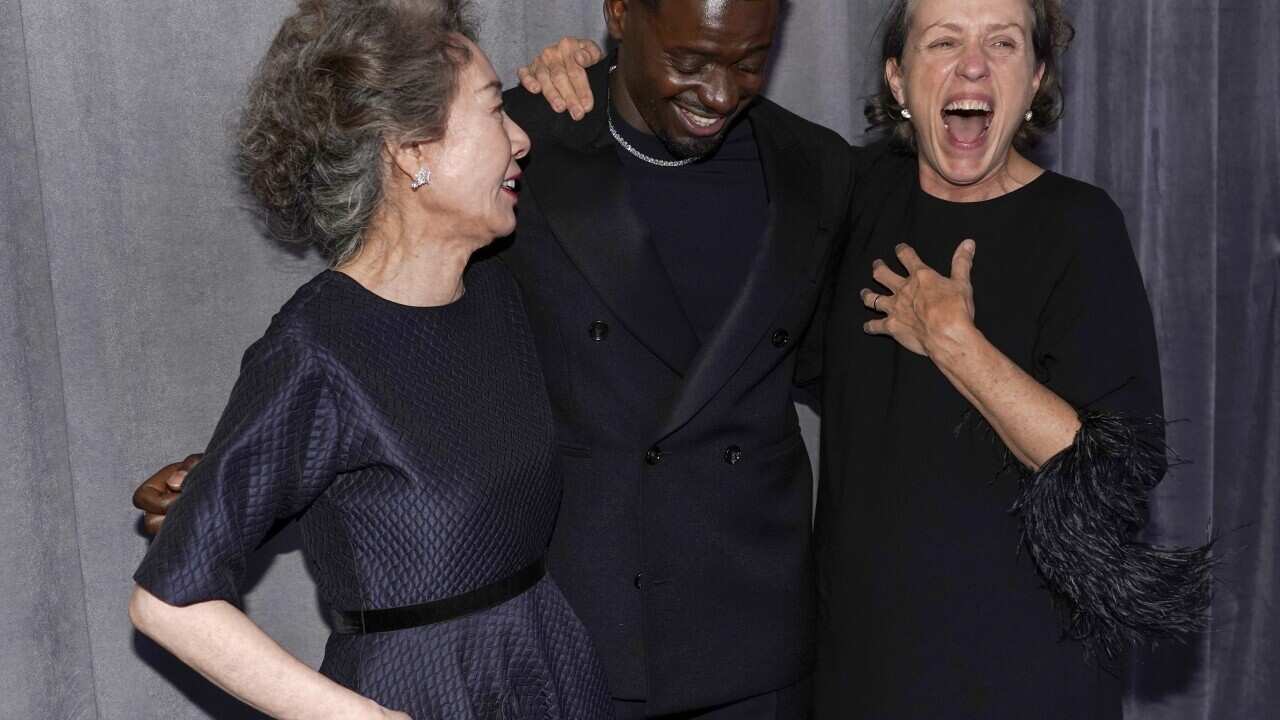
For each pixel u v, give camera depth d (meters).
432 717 1.18
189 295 1.91
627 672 1.46
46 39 1.79
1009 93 1.38
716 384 1.41
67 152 1.82
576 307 1.43
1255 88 2.27
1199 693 2.39
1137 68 2.21
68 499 1.80
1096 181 2.24
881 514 1.45
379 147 1.16
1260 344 2.35
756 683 1.50
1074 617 1.35
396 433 1.16
